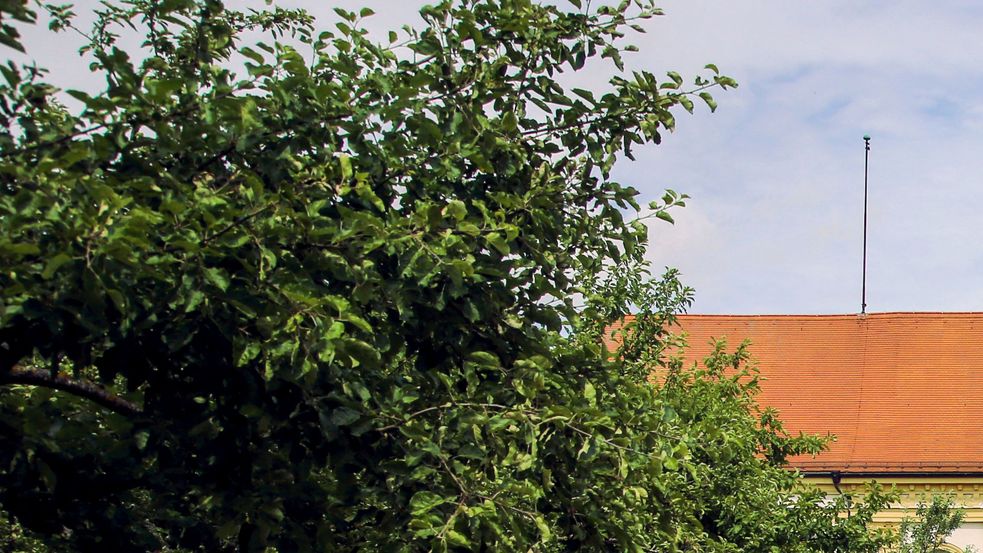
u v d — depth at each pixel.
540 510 7.91
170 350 6.18
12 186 6.13
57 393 7.84
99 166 6.72
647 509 9.23
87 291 5.59
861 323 34.81
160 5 7.53
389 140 7.29
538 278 7.59
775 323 35.09
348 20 7.60
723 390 19.20
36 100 6.64
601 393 7.96
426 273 6.55
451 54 7.54
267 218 6.44
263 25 8.89
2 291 5.67
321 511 7.02
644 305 18.00
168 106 7.03
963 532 31.20
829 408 33.34
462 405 7.08
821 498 17.84
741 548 16.80
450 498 6.61
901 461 31.83
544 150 7.97
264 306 6.21
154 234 6.11
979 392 33.16
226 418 6.75
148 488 7.58
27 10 5.04
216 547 7.39
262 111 7.14
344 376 6.63
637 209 7.87
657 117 7.68
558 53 7.69
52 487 6.71
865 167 35.88
